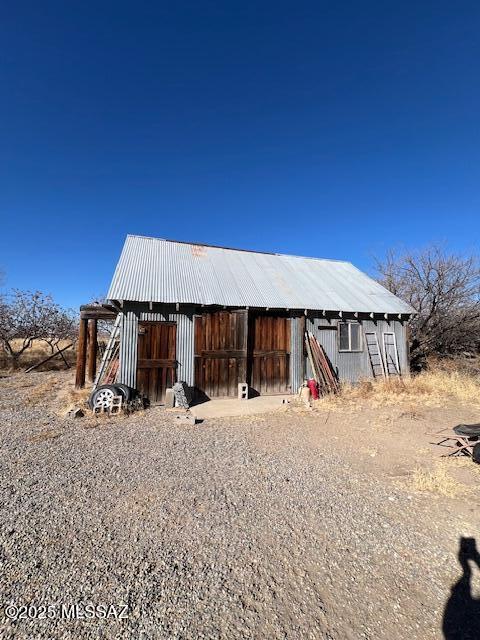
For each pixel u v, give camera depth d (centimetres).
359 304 1194
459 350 1517
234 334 1006
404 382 1141
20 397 962
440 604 244
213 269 1165
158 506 371
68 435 623
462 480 445
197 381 959
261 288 1126
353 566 282
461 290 1449
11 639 211
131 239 1218
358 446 581
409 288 1616
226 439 616
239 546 305
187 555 291
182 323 949
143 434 638
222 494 402
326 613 235
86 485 419
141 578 262
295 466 491
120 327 900
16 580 257
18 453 525
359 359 1187
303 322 1100
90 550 294
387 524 344
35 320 1736
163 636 214
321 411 842
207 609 235
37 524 333
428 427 700
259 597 247
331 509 371
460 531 333
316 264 1496
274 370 1064
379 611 238
